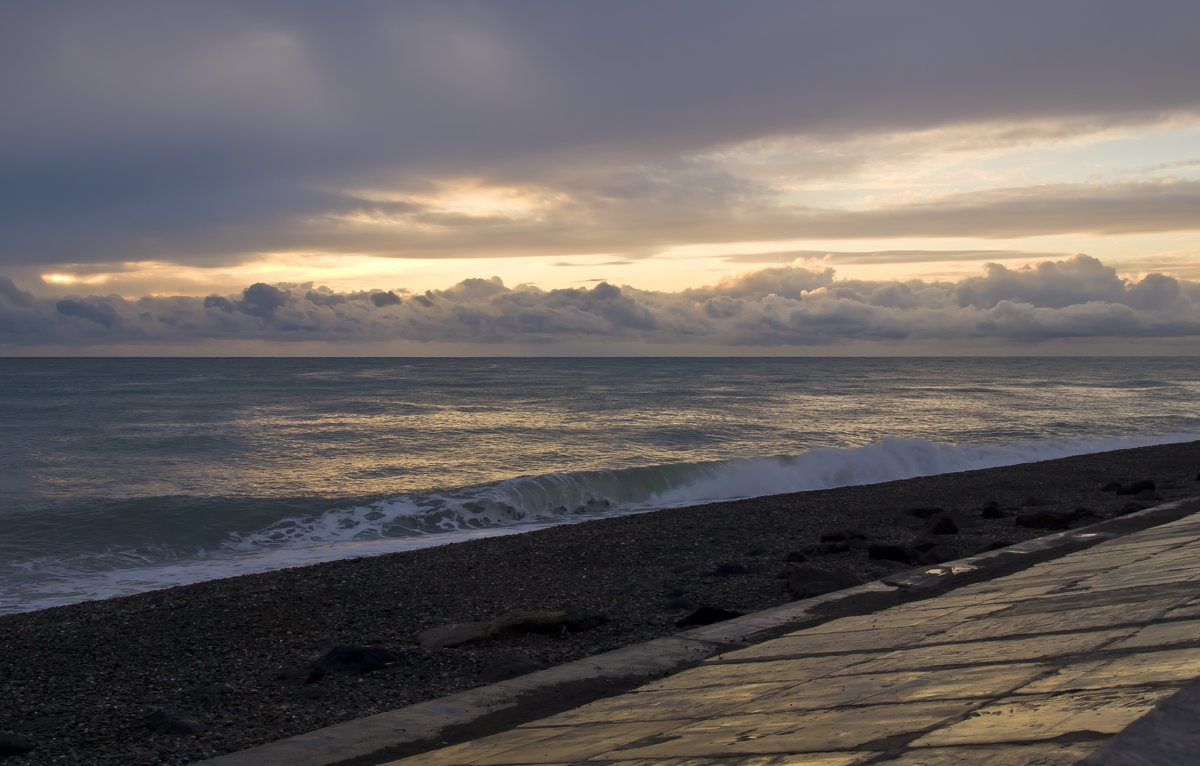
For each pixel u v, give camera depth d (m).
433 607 9.23
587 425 39.03
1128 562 6.42
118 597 10.66
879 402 56.12
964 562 8.73
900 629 5.27
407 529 17.28
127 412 43.41
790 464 24.77
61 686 6.76
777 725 3.07
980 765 1.94
